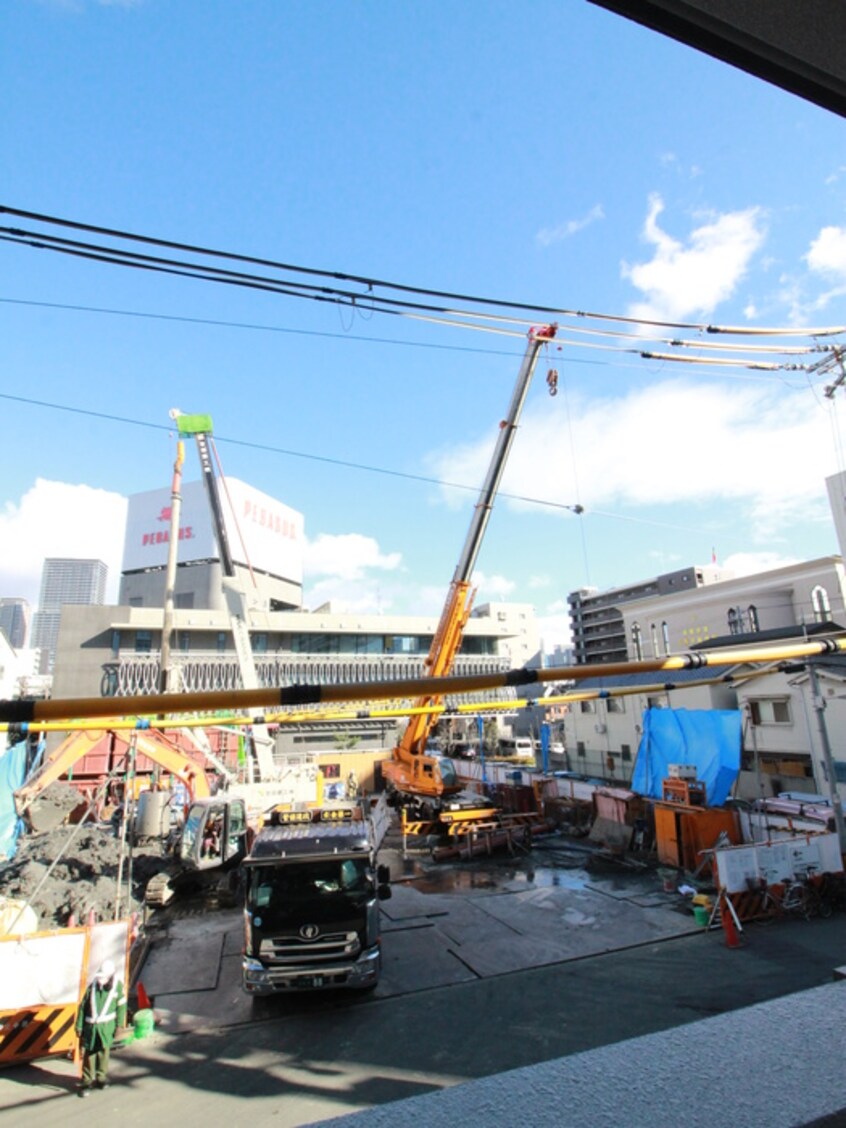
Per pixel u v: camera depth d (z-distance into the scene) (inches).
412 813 1049.5
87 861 663.8
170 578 894.4
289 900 424.8
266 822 526.3
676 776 829.2
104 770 1123.3
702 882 666.8
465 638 3016.7
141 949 506.6
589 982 435.2
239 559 3339.1
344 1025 388.5
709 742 837.8
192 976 474.9
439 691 175.2
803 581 1903.3
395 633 2861.7
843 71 88.9
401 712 604.4
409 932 557.3
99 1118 303.1
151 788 892.6
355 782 1536.7
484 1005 407.5
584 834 957.8
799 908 542.3
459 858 847.1
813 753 971.9
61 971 366.3
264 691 156.9
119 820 938.1
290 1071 339.3
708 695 1216.8
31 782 770.8
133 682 2415.1
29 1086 329.7
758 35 84.7
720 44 87.7
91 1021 329.7
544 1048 350.0
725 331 359.3
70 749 786.8
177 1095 320.5
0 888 541.6
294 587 3870.6
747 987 415.8
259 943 415.2
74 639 2477.9
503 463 861.8
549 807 1074.7
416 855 880.3
